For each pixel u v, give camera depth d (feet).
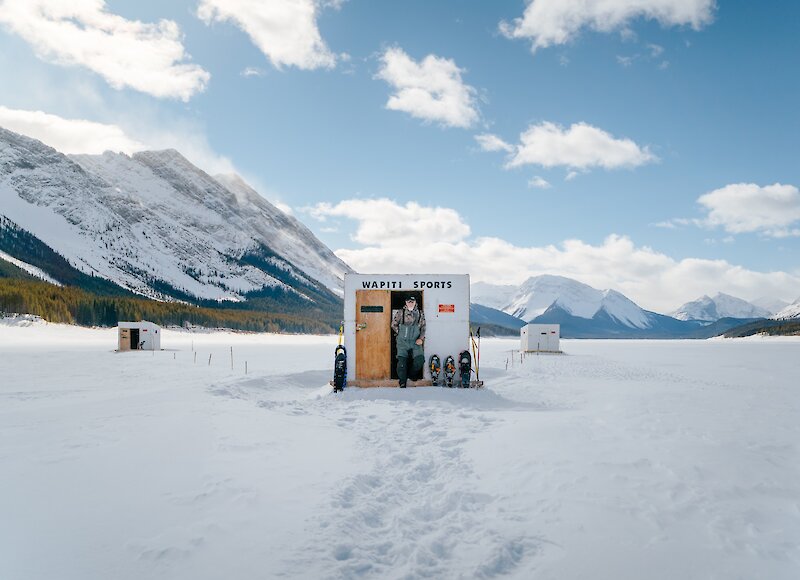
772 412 32.89
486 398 42.52
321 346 198.18
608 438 24.53
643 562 12.36
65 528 13.85
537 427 26.81
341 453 22.71
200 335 342.03
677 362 101.35
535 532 14.11
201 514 14.94
